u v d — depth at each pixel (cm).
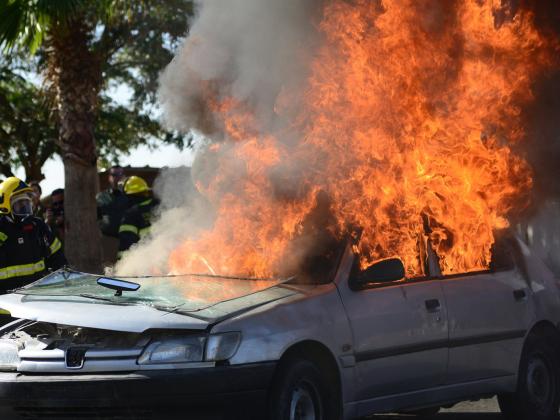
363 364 701
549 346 865
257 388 634
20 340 686
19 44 1616
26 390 640
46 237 985
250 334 638
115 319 640
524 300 840
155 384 620
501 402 859
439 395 766
